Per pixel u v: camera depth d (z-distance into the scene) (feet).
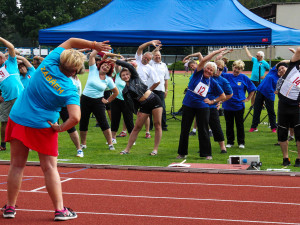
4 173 23.47
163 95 40.37
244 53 157.28
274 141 35.70
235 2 45.57
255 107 40.52
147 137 36.96
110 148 31.40
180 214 16.57
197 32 40.01
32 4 204.85
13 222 15.21
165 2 44.32
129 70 28.37
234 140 34.81
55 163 15.23
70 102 14.56
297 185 21.44
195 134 39.01
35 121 14.56
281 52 146.41
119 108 33.86
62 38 41.34
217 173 24.16
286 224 15.44
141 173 24.07
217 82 29.04
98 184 21.42
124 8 44.29
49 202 17.93
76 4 208.33
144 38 40.37
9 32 258.37
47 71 14.56
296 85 25.57
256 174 23.88
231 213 16.74
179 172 24.44
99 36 40.63
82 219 15.79
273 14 153.17
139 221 15.66
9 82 29.71
